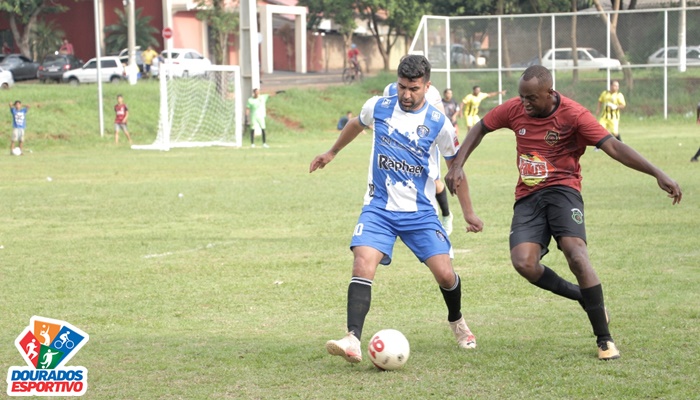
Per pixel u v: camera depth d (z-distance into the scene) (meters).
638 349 10.40
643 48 64.31
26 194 30.38
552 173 10.52
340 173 36.78
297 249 18.92
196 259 17.88
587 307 10.08
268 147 53.97
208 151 51.16
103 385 9.38
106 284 15.47
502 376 9.46
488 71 65.62
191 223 23.16
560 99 10.41
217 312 13.23
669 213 22.81
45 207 26.89
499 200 26.75
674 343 10.60
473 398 8.70
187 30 103.56
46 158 47.09
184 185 32.69
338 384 9.30
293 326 12.27
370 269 10.15
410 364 10.04
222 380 9.50
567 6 86.81
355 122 10.73
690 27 63.47
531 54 65.44
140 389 9.20
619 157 10.12
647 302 13.05
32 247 19.62
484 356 10.30
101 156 48.19
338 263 17.25
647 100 64.44
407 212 10.36
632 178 31.83
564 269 16.03
